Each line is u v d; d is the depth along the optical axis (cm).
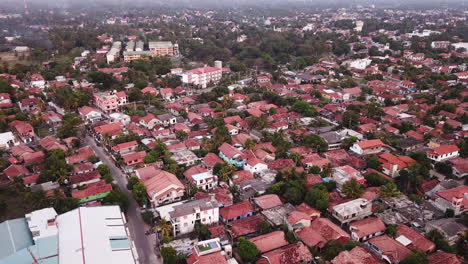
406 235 9531
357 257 8481
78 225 9088
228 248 8844
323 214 10769
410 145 15000
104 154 14750
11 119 17038
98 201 11138
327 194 10900
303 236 9450
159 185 11294
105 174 12556
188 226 9844
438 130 16438
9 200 11294
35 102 19325
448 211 10444
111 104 19912
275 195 11212
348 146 15262
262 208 10662
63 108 19338
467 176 12950
